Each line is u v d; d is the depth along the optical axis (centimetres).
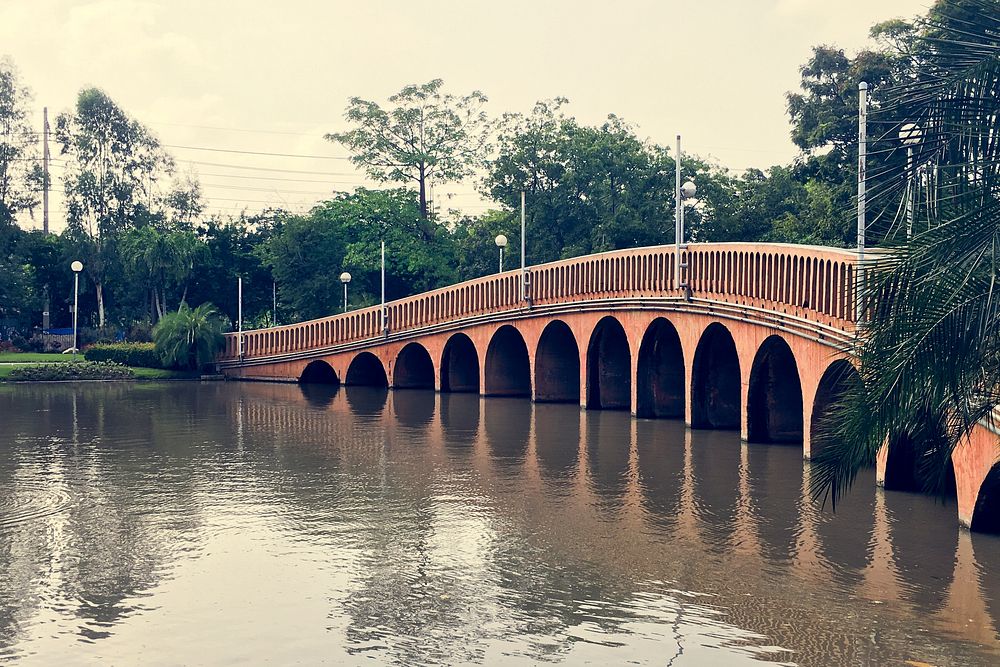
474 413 6156
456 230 11806
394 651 2216
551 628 2325
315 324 8644
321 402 7000
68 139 10944
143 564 2867
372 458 4506
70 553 2988
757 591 2531
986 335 1681
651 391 5691
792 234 6925
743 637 2239
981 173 1728
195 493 3784
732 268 4738
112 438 5247
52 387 8431
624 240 8856
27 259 11144
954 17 1775
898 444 3469
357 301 10469
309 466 4325
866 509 3309
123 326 11388
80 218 10775
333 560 2883
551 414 6012
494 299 7006
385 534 3152
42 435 5369
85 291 11000
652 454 4441
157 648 2253
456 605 2492
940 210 1747
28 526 3306
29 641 2298
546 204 9469
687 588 2573
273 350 8994
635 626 2323
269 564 2850
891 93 1800
